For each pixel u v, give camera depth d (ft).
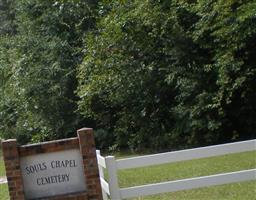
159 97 77.56
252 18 62.64
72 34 91.30
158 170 56.59
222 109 69.97
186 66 73.61
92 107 83.05
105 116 85.51
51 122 90.89
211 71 71.72
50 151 33.96
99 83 76.84
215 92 70.85
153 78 75.92
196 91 72.59
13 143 33.63
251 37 66.59
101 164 36.09
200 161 59.16
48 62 89.15
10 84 98.78
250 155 59.88
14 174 33.58
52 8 92.07
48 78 88.74
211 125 70.79
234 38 64.75
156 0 74.28
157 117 79.25
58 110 90.33
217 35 65.00
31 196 33.81
